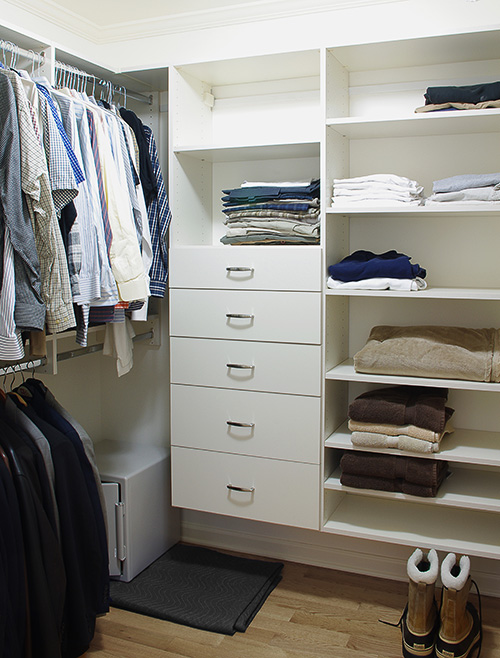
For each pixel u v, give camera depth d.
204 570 2.58
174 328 2.45
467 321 2.42
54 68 2.09
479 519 2.34
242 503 2.41
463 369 2.08
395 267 2.13
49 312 1.82
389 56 2.26
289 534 2.69
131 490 2.48
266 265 2.28
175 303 2.44
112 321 2.21
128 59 2.87
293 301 2.25
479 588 2.42
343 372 2.27
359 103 2.48
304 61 2.34
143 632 2.18
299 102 2.59
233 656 2.04
